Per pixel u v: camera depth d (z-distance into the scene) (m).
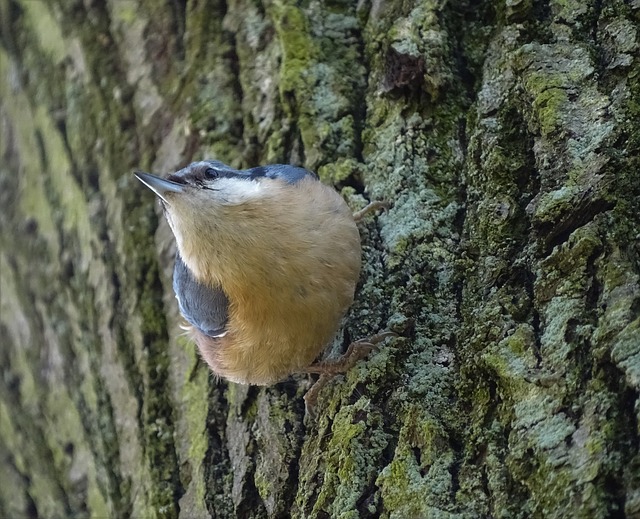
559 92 4.73
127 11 7.39
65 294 7.52
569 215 4.41
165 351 6.29
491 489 4.07
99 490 6.75
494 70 5.16
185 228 5.38
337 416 4.77
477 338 4.54
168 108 6.81
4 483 8.12
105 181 7.11
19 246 8.28
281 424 5.19
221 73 6.56
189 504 5.47
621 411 3.78
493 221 4.79
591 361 3.99
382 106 5.68
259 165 6.12
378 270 5.26
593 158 4.45
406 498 4.23
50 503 7.58
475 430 4.31
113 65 7.36
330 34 6.14
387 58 5.58
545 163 4.63
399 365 4.77
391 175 5.42
